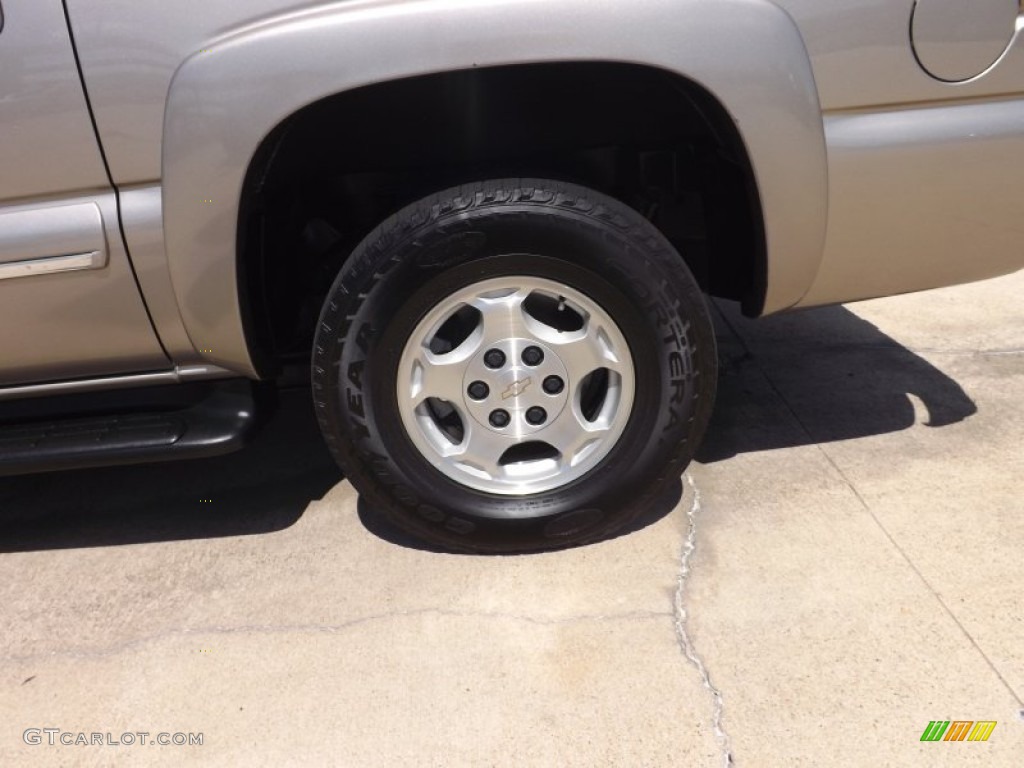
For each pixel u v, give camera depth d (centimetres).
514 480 224
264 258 227
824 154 200
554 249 200
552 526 222
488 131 231
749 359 329
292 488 275
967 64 197
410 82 207
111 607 229
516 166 229
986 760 165
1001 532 224
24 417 233
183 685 200
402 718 185
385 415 213
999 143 203
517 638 204
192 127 192
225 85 189
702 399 216
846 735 173
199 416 231
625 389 216
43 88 191
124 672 206
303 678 198
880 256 214
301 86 189
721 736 175
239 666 204
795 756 169
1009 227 213
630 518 227
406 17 185
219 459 296
